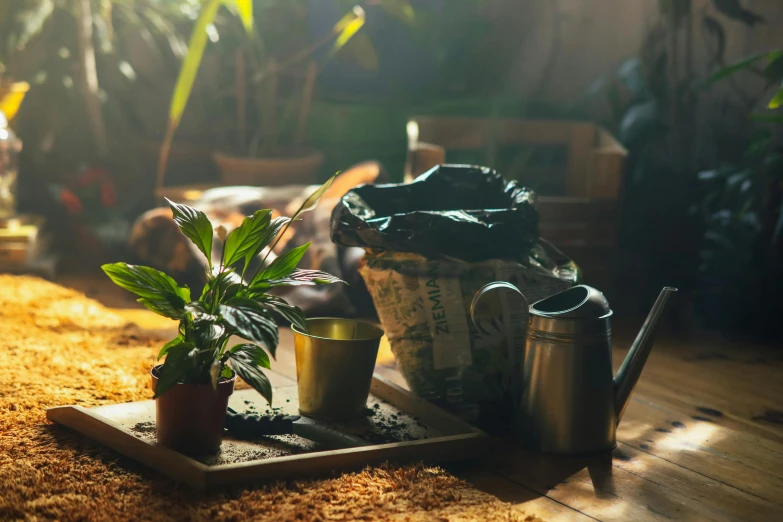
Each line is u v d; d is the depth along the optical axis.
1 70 3.14
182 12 3.50
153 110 3.65
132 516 1.65
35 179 3.25
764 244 2.76
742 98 3.18
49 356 2.25
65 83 3.25
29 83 3.30
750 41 3.24
